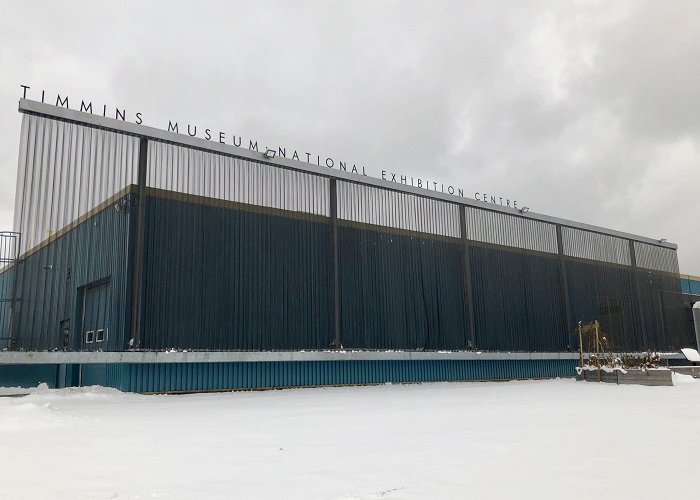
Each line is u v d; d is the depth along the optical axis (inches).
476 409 399.2
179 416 356.2
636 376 741.3
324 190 736.3
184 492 156.3
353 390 651.5
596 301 1075.9
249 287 642.8
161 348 568.7
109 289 557.3
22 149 530.6
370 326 748.0
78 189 554.9
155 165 599.8
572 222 1066.1
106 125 572.4
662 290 1234.0
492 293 908.0
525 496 149.2
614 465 190.1
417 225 832.9
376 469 185.2
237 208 649.6
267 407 422.9
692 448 224.5
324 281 711.7
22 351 492.7
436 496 149.3
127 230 570.3
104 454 217.3
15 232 517.0
